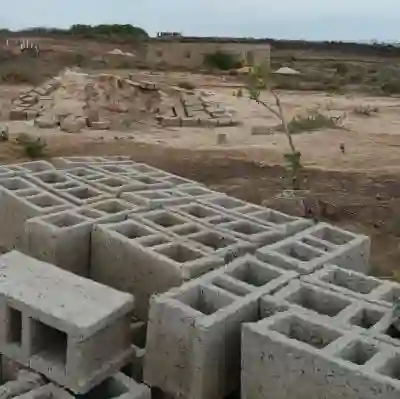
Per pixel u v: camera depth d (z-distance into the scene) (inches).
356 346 50.5
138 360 59.1
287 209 122.7
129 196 89.7
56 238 72.3
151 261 67.3
